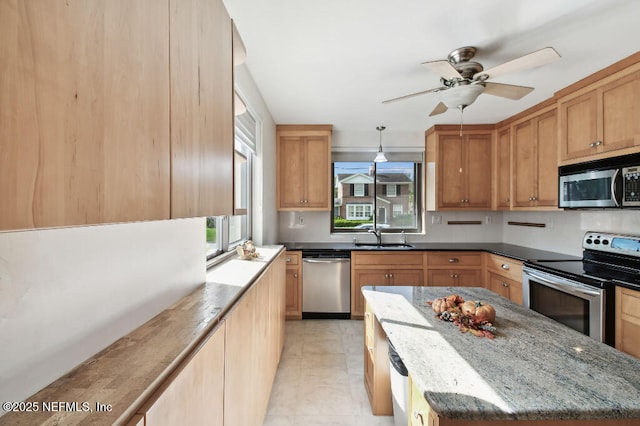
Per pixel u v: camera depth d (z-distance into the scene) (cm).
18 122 32
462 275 343
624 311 179
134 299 87
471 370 95
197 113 80
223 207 101
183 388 67
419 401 98
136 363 65
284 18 156
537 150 288
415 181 409
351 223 409
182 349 72
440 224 401
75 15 40
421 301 171
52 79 36
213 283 139
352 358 254
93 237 72
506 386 86
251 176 286
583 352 108
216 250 210
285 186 361
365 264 344
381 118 337
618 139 198
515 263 282
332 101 282
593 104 217
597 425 80
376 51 189
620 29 164
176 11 68
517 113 317
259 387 155
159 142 61
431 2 145
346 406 191
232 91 111
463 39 175
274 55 195
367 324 205
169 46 65
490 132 358
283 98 274
